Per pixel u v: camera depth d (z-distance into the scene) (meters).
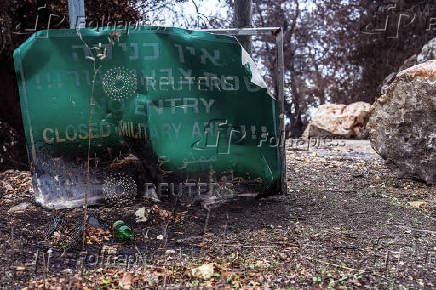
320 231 3.89
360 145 10.22
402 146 5.79
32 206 4.48
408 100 5.61
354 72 21.09
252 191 4.80
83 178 4.43
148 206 4.46
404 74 5.65
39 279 2.87
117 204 4.50
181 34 4.45
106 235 3.80
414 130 5.63
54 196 4.40
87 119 4.37
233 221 4.19
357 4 20.41
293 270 3.11
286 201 4.80
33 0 8.12
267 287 2.83
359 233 3.84
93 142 4.40
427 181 5.57
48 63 4.28
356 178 6.03
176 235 3.86
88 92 4.33
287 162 7.21
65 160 4.40
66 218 4.07
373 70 20.94
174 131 4.51
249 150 4.72
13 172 6.16
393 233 3.83
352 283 2.89
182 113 4.51
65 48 4.28
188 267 3.14
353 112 13.17
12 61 8.21
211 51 4.53
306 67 20.70
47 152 4.37
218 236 3.81
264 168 4.80
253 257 3.35
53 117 4.33
